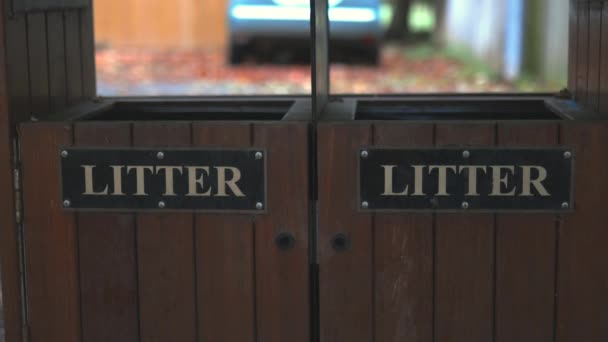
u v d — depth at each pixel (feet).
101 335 11.08
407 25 81.66
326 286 10.77
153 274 10.89
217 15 66.95
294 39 54.29
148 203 10.71
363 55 55.06
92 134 10.66
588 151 10.30
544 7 48.91
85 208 10.78
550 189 10.37
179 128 10.55
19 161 10.81
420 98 13.98
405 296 10.71
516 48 52.13
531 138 10.32
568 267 10.53
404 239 10.60
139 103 13.83
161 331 11.00
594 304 10.58
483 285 10.62
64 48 12.84
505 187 10.39
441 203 10.46
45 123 10.73
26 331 11.15
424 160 10.41
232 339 10.94
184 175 10.62
